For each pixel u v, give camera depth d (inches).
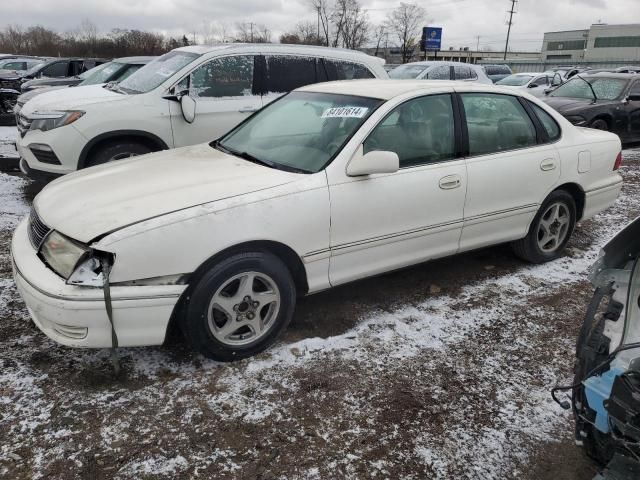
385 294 163.6
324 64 276.7
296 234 125.8
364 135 138.3
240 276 121.2
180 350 130.9
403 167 144.6
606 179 195.5
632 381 72.1
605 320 83.2
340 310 152.9
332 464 97.7
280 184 126.4
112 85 282.8
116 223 109.8
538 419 111.1
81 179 137.8
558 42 3567.9
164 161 148.4
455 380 122.7
